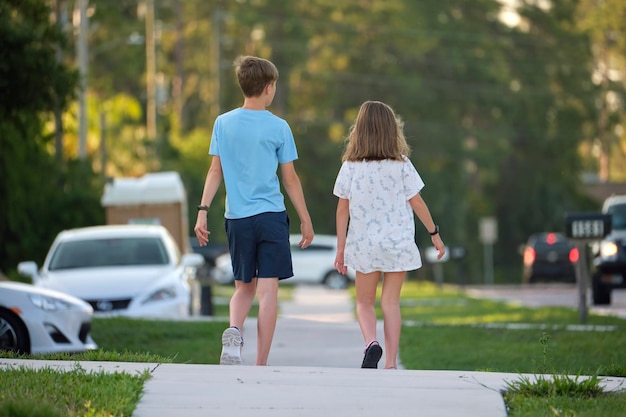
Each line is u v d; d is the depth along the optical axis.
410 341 33.97
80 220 66.69
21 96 38.84
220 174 20.44
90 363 19.27
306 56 152.62
